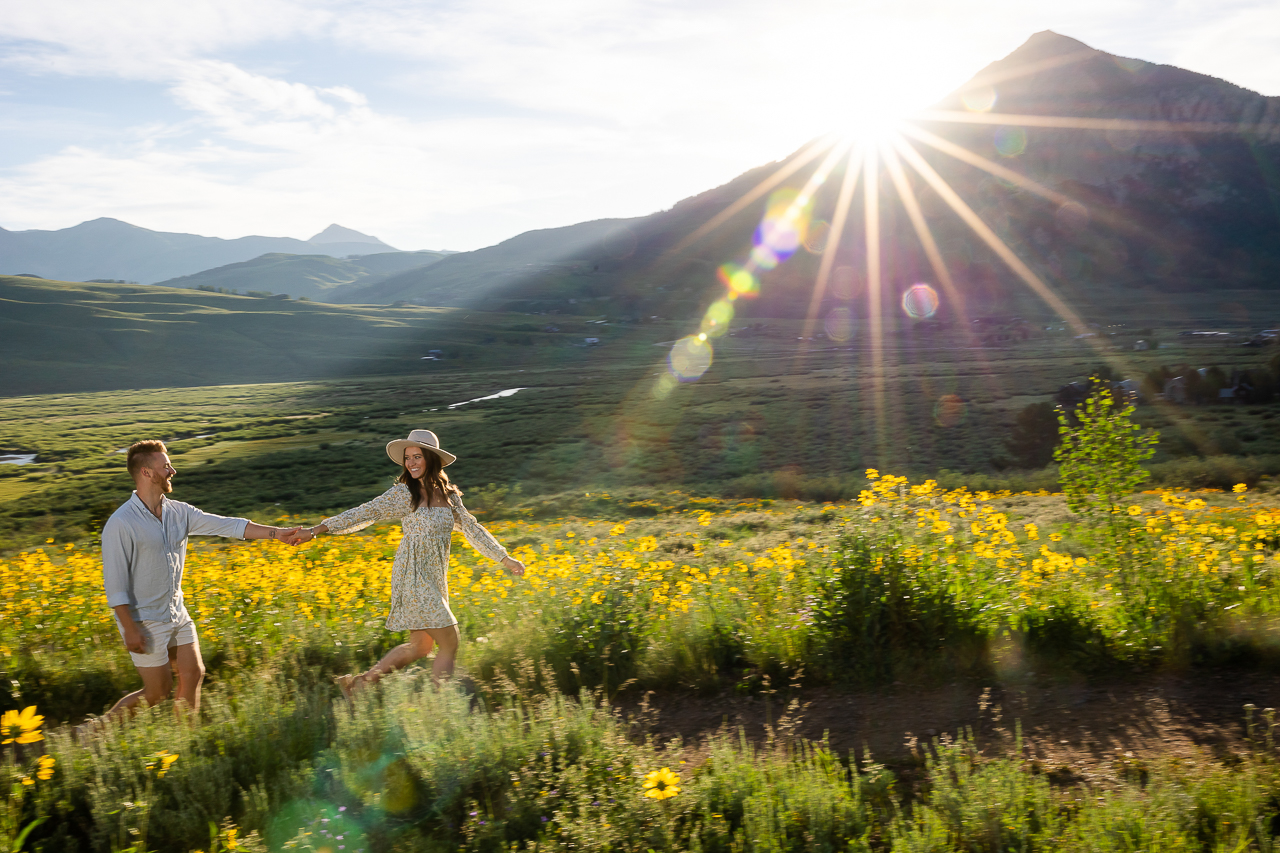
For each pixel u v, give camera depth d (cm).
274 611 595
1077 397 5509
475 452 5434
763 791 291
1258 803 261
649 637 479
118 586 383
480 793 305
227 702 400
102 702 463
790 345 16525
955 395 6656
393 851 270
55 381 15288
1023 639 430
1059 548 807
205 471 5638
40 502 4919
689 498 2617
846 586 457
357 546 1149
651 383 10425
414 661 455
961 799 275
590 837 262
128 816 284
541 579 618
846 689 413
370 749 332
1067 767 311
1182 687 377
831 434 5134
